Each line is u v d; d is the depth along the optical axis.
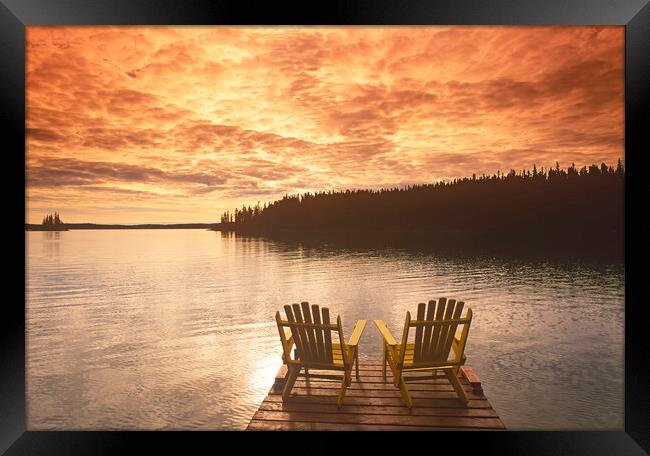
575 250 33.78
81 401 6.42
